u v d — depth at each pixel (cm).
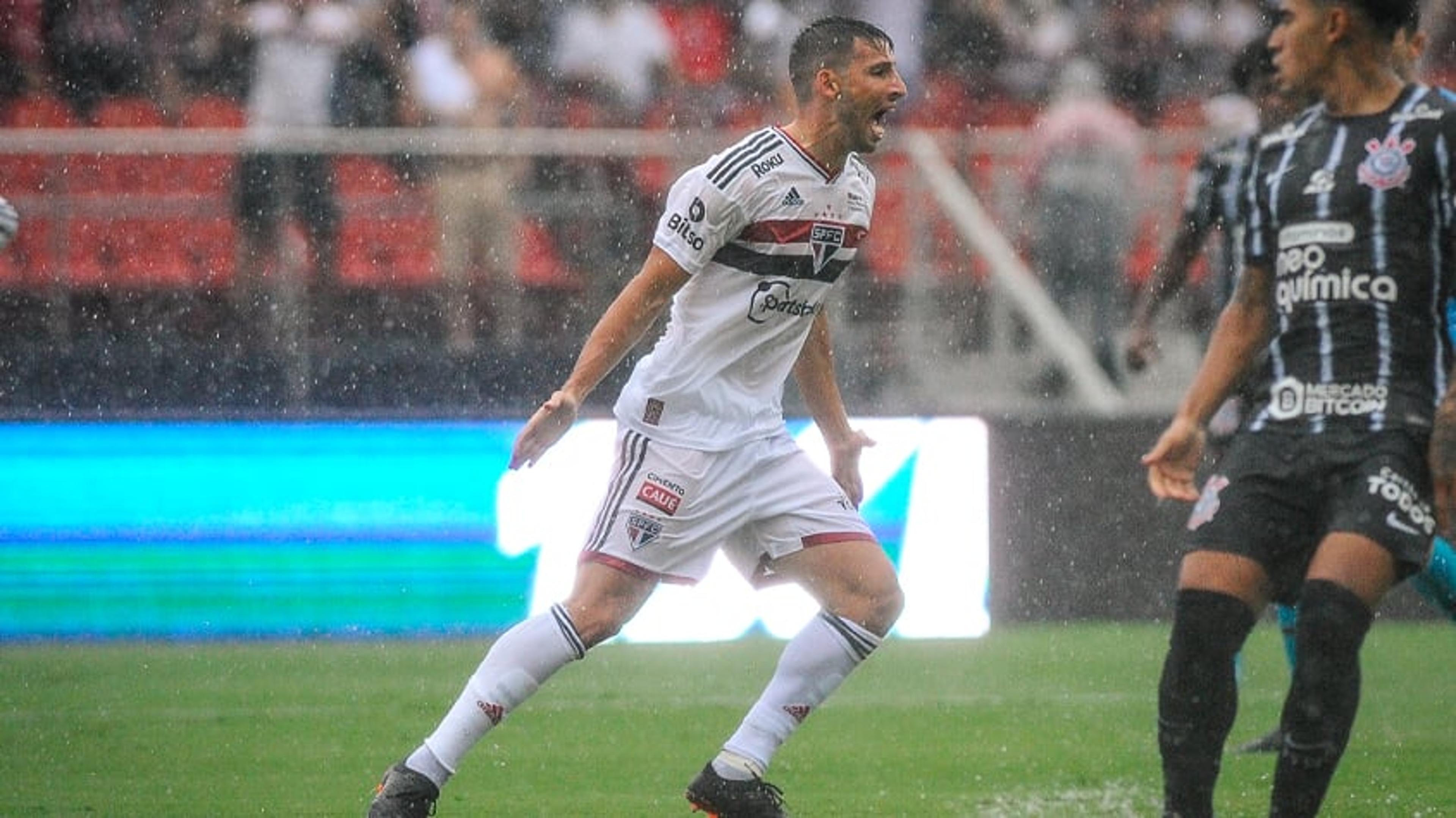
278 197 3569
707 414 1692
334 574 3209
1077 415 3394
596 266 3641
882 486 3306
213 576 3198
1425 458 1455
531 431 1609
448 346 3559
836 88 1645
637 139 3631
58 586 3173
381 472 3222
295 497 3212
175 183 3650
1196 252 2602
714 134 3738
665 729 2442
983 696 2698
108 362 3472
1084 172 3838
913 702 2650
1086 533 3400
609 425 3272
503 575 3228
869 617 1711
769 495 1727
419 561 3219
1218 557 1480
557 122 4194
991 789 2072
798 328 1722
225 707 2588
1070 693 2725
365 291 3572
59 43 4097
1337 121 1496
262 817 1922
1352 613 1414
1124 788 2070
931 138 3841
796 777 2138
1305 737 1434
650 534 1683
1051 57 4488
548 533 3244
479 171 3606
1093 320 3834
